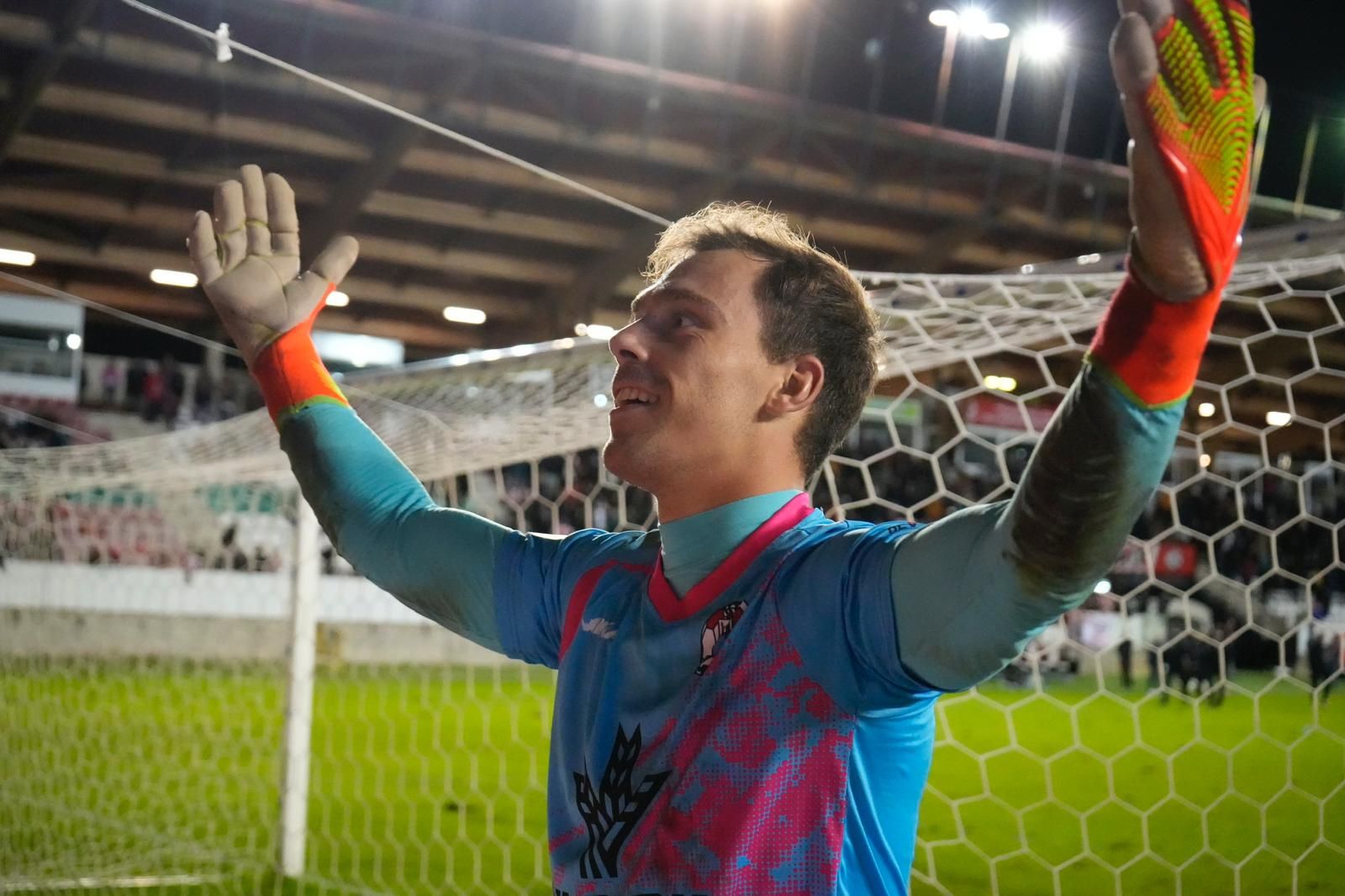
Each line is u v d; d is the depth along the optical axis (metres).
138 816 5.91
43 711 9.32
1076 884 4.88
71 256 20.28
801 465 1.14
